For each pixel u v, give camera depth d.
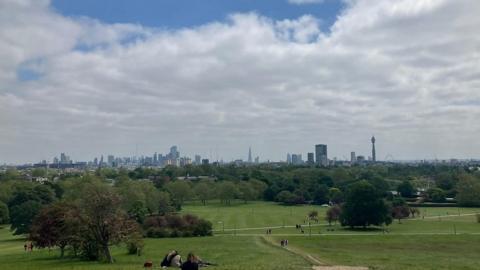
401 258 60.69
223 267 38.50
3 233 133.75
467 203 198.25
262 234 115.62
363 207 130.75
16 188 177.62
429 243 93.94
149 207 160.00
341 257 59.34
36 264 59.66
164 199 170.25
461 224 136.25
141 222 126.94
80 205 66.25
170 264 40.09
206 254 67.38
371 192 133.00
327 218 144.38
